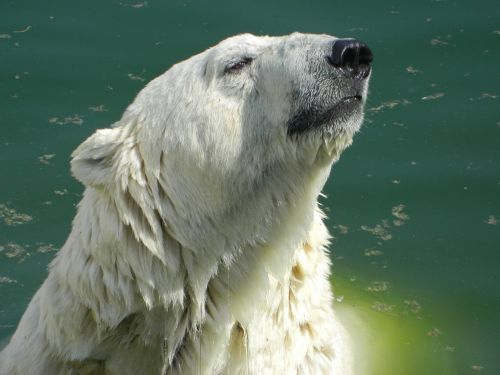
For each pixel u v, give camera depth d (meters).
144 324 18.03
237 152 17.66
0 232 26.34
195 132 17.59
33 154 28.22
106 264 17.55
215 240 17.92
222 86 17.78
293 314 18.94
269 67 17.66
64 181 27.77
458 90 30.05
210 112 17.64
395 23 32.44
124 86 29.98
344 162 28.41
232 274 18.28
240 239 18.05
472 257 25.80
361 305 24.39
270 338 18.69
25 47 31.61
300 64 17.38
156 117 17.83
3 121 28.98
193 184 17.67
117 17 33.12
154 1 34.00
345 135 17.58
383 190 27.53
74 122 28.91
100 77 30.47
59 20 32.97
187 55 30.92
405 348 23.16
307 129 17.47
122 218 17.41
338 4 33.44
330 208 27.23
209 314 18.45
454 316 24.25
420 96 29.86
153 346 18.28
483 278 25.27
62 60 31.08
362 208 27.14
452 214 26.83
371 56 17.56
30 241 26.19
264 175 17.81
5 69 30.70
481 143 28.48
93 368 18.59
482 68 30.78
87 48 31.61
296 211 18.20
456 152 28.27
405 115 29.33
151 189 17.58
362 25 32.16
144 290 17.58
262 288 18.36
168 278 17.78
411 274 25.44
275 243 18.30
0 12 33.38
